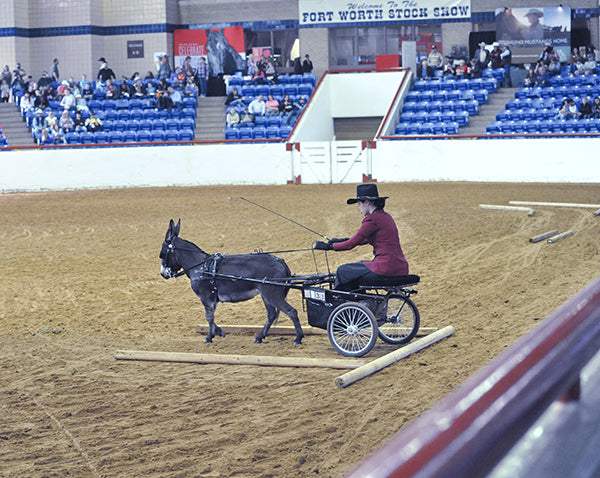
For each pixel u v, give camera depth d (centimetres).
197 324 1103
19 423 702
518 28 3522
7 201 2766
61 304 1249
